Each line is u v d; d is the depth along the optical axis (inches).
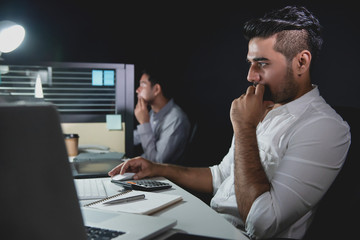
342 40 139.8
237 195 42.5
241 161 43.0
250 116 44.9
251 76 48.4
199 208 37.1
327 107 45.9
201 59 158.7
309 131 42.7
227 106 159.2
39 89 65.4
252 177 41.7
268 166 47.5
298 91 47.8
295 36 46.1
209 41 157.9
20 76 84.0
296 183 40.3
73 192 20.0
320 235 39.8
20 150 17.8
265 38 46.6
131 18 159.8
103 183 48.7
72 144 73.3
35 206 18.3
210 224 32.3
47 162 18.8
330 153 41.3
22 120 17.9
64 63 82.7
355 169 40.1
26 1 153.5
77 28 158.2
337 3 139.7
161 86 109.2
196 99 159.3
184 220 33.3
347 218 37.3
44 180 18.7
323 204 41.6
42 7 155.2
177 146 106.8
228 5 155.9
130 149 86.4
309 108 46.2
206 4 157.2
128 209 34.7
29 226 18.2
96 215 31.3
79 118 84.3
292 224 42.7
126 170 52.7
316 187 40.7
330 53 140.6
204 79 159.0
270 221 39.1
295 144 42.8
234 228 31.4
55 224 19.1
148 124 107.3
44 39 156.7
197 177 55.9
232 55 157.5
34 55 156.6
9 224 17.6
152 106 111.0
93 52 159.9
